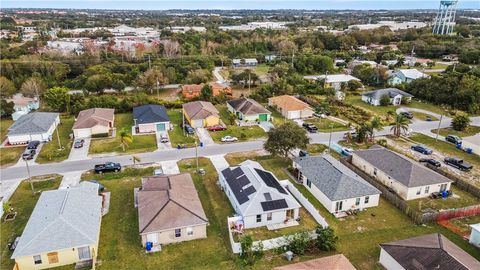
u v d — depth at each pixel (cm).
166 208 4041
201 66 13700
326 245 3769
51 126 7069
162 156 6153
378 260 3688
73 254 3581
